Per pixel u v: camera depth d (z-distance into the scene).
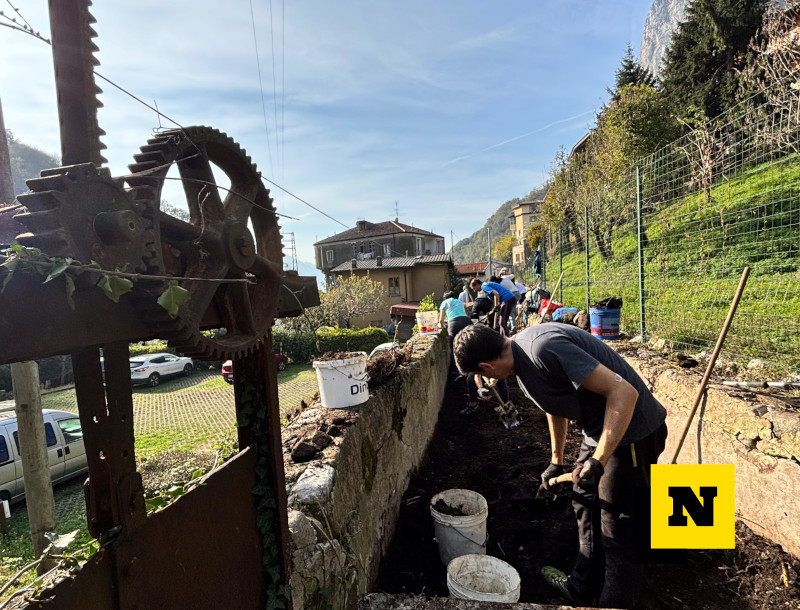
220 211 1.18
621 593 2.14
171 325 0.88
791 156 6.04
